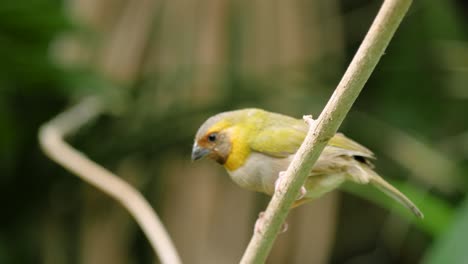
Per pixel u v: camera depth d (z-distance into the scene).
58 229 11.59
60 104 11.59
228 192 10.80
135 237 11.66
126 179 11.17
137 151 10.96
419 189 11.30
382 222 14.49
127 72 11.23
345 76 4.83
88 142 11.03
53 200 11.58
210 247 10.64
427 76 12.60
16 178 11.41
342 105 4.90
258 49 11.02
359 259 14.58
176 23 11.19
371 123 11.78
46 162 11.38
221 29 11.03
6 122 11.20
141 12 11.36
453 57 12.66
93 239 11.48
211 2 11.07
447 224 8.05
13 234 11.50
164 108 10.91
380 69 12.68
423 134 12.20
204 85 10.91
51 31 10.11
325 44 11.65
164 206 10.97
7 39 10.08
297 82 10.97
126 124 10.99
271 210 5.55
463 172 11.55
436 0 12.93
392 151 11.59
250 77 10.88
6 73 10.59
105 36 11.38
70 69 10.65
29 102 11.40
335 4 12.05
